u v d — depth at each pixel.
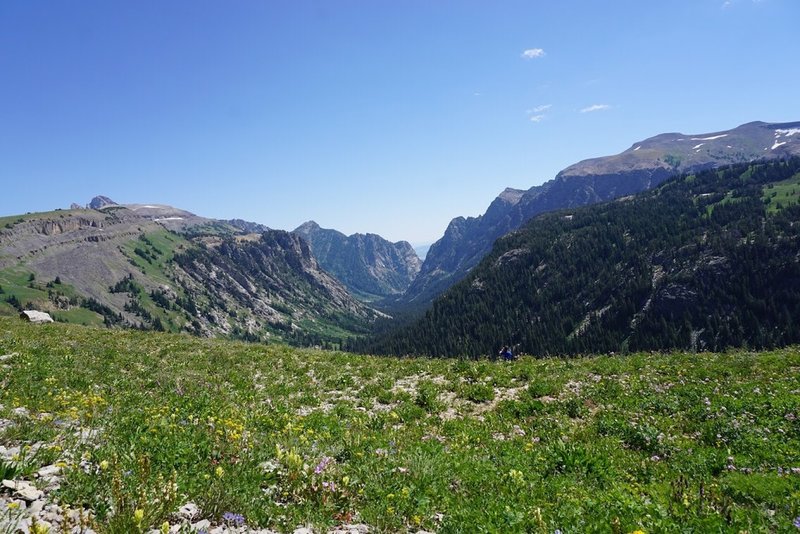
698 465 9.52
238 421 10.59
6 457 6.92
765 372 18.02
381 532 6.31
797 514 6.96
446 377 20.48
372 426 13.02
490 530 6.16
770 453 9.95
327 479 7.52
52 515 5.51
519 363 23.94
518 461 9.63
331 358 27.16
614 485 8.11
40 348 20.94
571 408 14.92
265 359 25.56
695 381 17.56
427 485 7.83
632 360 22.98
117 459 6.84
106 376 17.02
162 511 5.67
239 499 6.41
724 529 6.24
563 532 6.12
